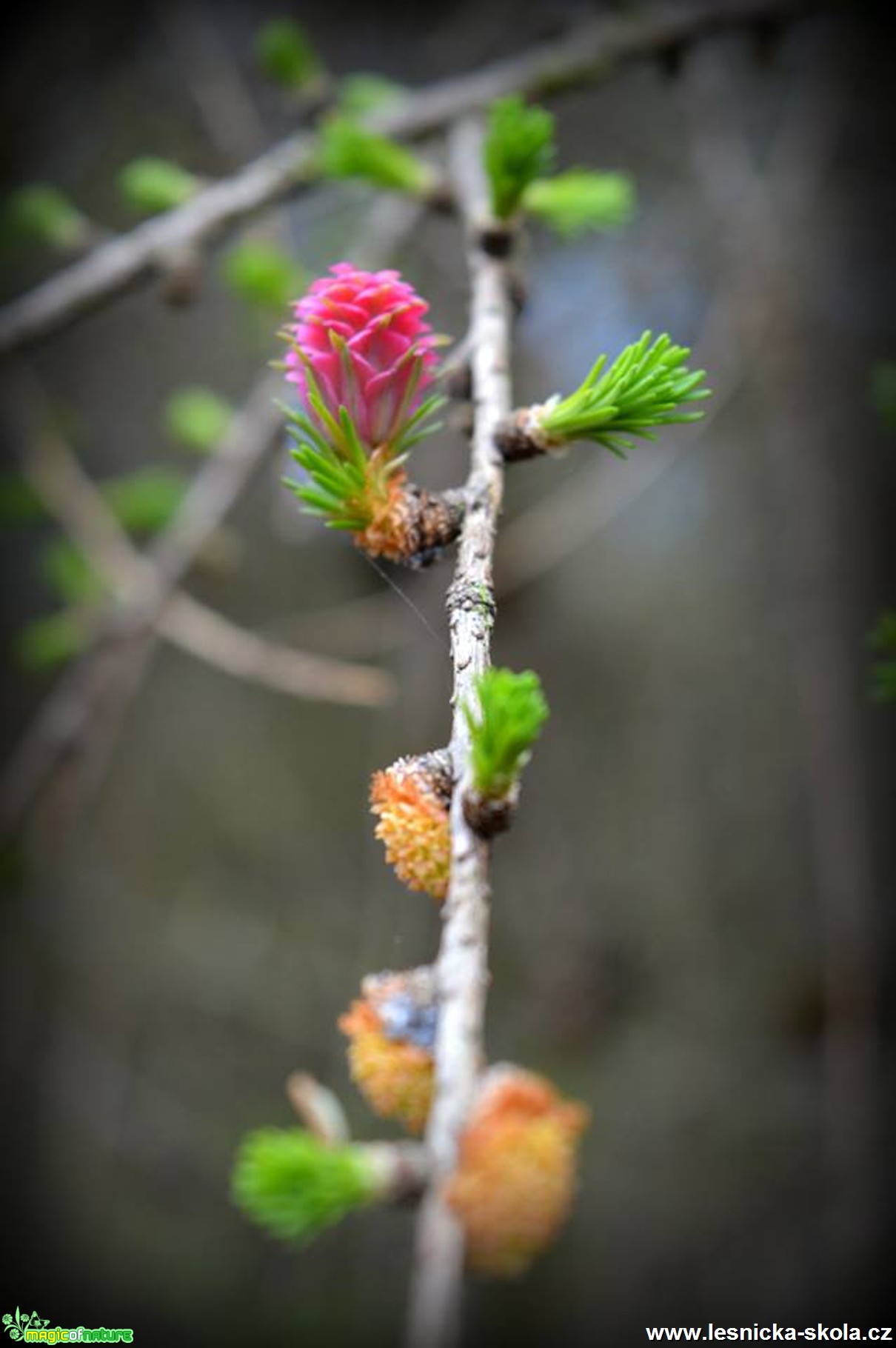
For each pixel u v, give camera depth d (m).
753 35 0.38
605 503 0.50
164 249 0.33
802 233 0.50
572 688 0.58
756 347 0.45
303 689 0.36
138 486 0.41
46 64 0.51
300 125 0.37
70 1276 0.56
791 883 0.58
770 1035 0.57
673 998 0.58
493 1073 0.20
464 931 0.20
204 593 0.55
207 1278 0.56
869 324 0.52
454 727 0.21
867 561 0.54
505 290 0.25
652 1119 0.56
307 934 0.59
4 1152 0.57
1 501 0.42
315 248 0.48
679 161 0.52
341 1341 0.54
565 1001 0.58
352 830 0.59
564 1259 0.56
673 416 0.22
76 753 0.42
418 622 0.51
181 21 0.49
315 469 0.22
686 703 0.58
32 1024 0.59
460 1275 0.19
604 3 0.42
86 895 0.60
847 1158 0.48
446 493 0.22
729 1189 0.55
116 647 0.38
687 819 0.59
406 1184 0.20
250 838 0.60
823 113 0.48
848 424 0.53
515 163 0.25
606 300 0.52
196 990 0.59
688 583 0.58
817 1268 0.52
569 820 0.59
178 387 0.57
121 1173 0.58
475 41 0.51
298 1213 0.20
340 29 0.52
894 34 0.46
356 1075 0.21
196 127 0.53
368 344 0.22
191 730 0.61
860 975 0.43
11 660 0.57
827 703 0.47
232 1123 0.58
